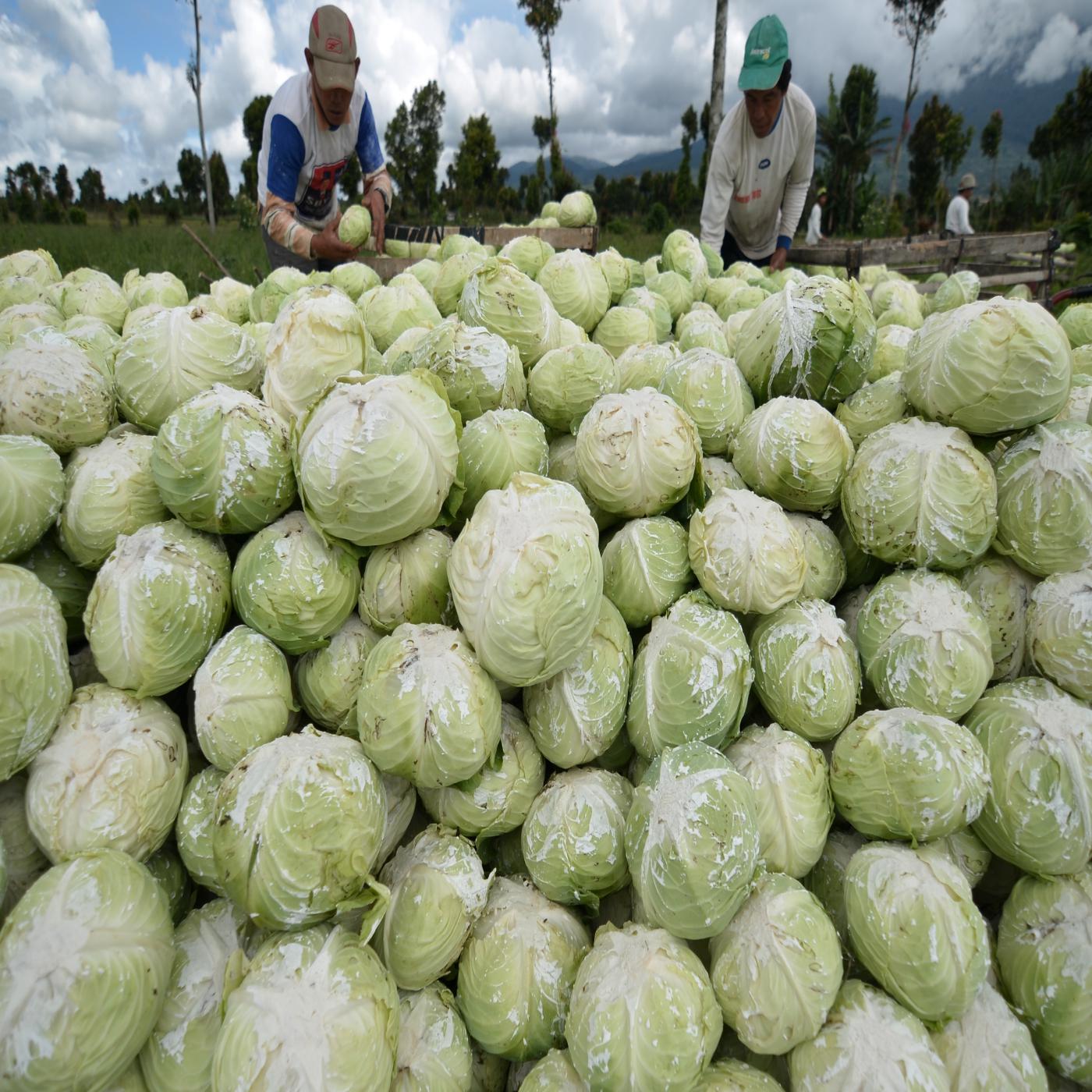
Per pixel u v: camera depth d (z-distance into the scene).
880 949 1.87
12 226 26.48
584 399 2.85
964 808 1.98
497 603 1.93
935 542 2.33
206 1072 1.76
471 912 2.01
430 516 2.14
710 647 2.15
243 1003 1.67
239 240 21.14
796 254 8.30
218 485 2.10
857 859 2.04
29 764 1.90
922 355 2.52
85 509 2.17
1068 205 32.75
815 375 2.80
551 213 7.38
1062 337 2.32
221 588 2.18
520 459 2.42
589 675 2.14
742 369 3.00
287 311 2.42
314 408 2.07
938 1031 1.87
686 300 4.77
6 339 3.15
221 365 2.44
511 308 3.10
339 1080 1.59
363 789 1.87
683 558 2.41
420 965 1.93
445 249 5.77
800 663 2.23
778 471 2.51
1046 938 2.00
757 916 1.88
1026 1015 2.00
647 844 1.91
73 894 1.67
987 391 2.32
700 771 1.95
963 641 2.18
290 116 6.41
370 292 4.16
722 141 7.44
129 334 2.44
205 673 2.03
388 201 7.14
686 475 2.42
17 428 2.25
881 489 2.38
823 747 2.37
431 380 2.18
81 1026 1.55
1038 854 2.04
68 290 4.38
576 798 2.11
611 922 2.14
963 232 17.67
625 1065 1.71
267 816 1.75
